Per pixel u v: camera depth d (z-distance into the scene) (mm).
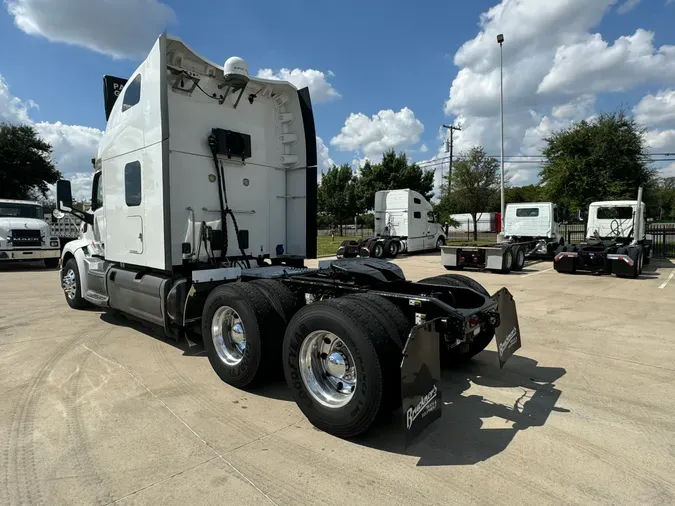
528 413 3645
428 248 22750
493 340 5969
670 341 5797
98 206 6730
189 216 5227
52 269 14922
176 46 4789
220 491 2537
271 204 6180
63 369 4621
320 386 3340
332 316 3133
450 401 3898
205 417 3518
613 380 4398
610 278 12555
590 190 22859
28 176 36750
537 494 2520
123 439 3148
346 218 42000
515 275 13367
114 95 6070
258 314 3855
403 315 3289
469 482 2639
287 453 2971
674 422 3461
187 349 5332
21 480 2650
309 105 6066
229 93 5590
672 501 2463
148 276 5230
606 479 2678
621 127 23188
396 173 38250
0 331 6160
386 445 3094
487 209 32781
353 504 2422
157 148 4707
